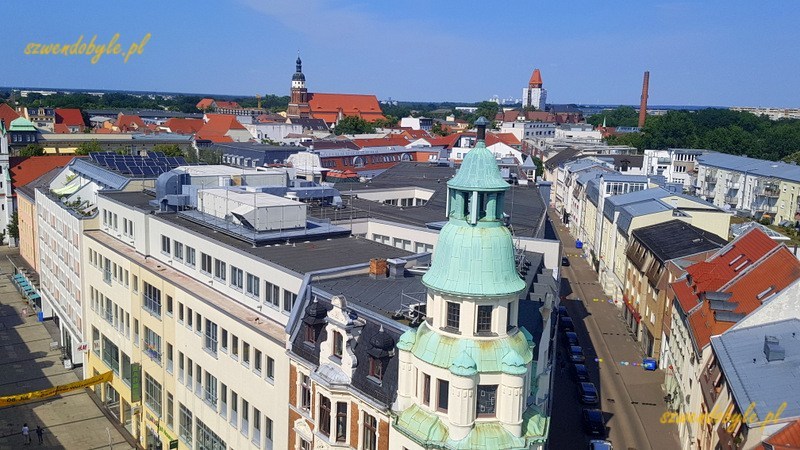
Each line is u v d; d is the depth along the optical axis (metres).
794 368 47.09
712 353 56.72
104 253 68.56
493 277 33.19
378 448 36.34
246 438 47.84
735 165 168.50
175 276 57.50
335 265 48.28
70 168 97.00
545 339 41.22
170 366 57.66
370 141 193.12
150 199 71.38
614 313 105.31
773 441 39.97
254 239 52.91
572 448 60.09
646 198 112.56
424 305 39.62
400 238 67.25
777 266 63.75
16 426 66.50
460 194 33.78
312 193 73.94
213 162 162.62
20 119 172.25
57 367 81.88
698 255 79.44
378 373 37.22
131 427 66.19
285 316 46.16
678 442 62.41
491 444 32.22
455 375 31.98
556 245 59.59
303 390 42.25
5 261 128.88
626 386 75.38
